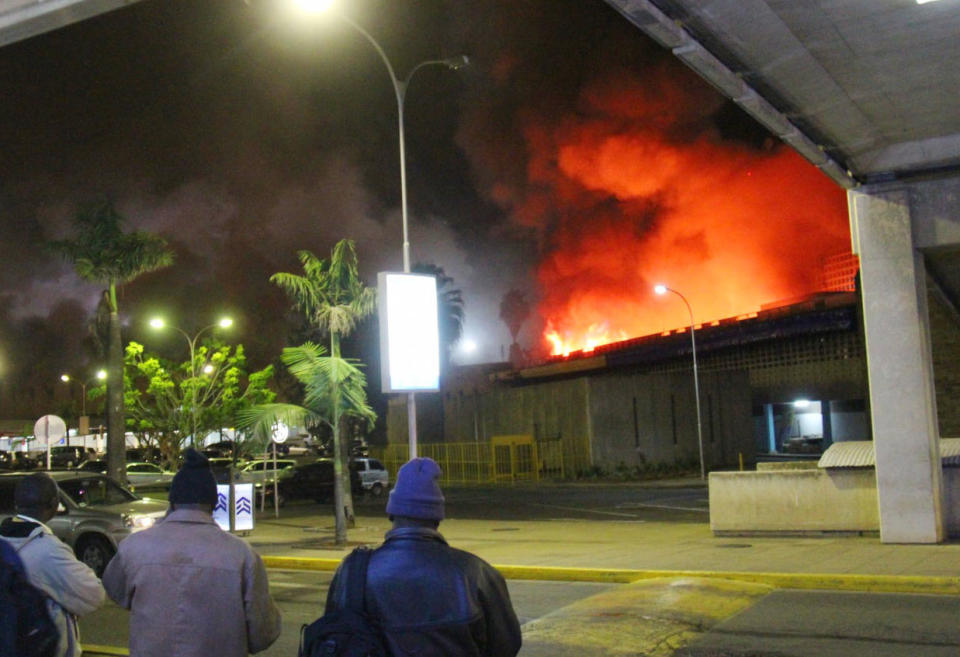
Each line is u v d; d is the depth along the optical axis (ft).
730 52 35.96
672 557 48.47
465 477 155.33
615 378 144.77
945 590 37.37
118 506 51.60
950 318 87.71
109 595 13.62
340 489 64.39
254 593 13.51
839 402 161.27
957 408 90.74
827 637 29.40
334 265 67.21
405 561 10.37
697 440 151.02
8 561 14.17
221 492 68.23
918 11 32.42
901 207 49.80
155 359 129.29
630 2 30.89
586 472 141.79
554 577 45.57
